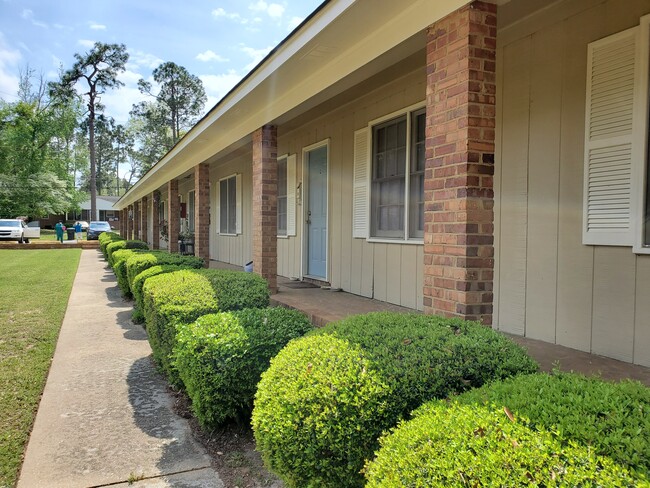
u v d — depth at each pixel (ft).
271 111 19.29
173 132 138.31
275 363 7.16
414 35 10.92
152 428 10.26
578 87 11.50
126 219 88.38
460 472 3.91
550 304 12.21
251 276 15.42
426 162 10.47
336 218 22.22
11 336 18.04
